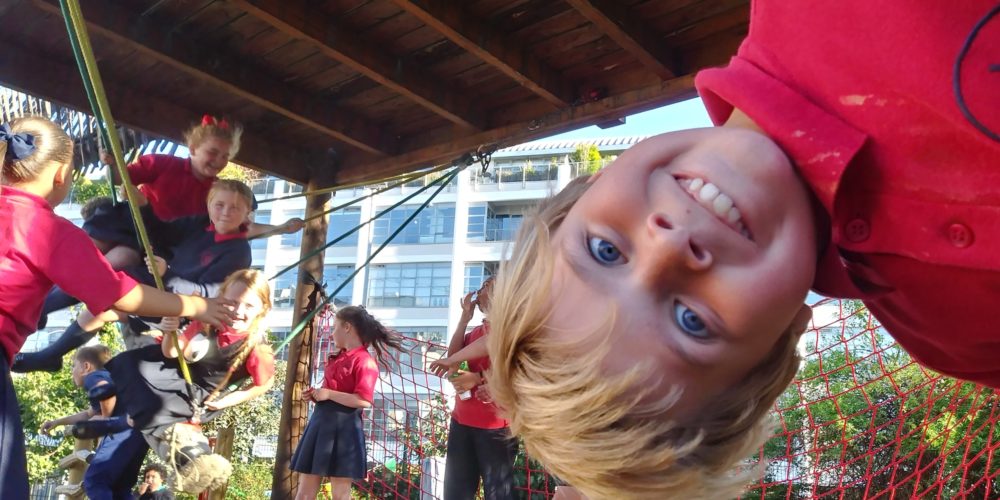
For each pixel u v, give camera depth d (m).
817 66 0.84
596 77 4.51
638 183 0.74
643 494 0.74
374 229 26.42
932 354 1.01
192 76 4.86
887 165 0.81
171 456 3.56
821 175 0.77
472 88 4.84
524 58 4.29
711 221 0.70
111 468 3.97
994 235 0.76
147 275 3.81
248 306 3.77
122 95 4.93
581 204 0.76
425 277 25.44
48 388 12.27
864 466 6.82
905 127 0.79
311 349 5.57
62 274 2.32
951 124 0.76
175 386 3.64
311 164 5.74
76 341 3.77
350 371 4.48
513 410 0.79
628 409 0.70
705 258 0.69
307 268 5.60
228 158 4.25
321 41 4.10
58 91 4.70
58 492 5.54
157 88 5.03
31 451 11.78
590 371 0.70
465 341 4.05
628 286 0.71
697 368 0.71
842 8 0.83
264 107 5.20
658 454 0.73
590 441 0.72
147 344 3.75
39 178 2.46
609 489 0.73
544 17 4.04
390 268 25.89
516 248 0.83
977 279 0.80
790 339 0.83
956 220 0.78
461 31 3.94
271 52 4.59
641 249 0.71
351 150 5.69
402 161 5.38
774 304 0.70
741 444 0.80
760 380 0.80
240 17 4.26
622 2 3.86
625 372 0.70
